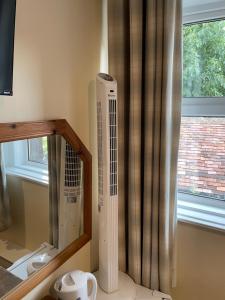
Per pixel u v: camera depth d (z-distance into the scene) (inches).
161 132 49.6
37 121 41.5
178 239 58.1
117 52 52.2
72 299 42.0
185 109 60.4
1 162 36.8
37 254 44.0
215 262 54.7
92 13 52.6
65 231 50.1
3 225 38.3
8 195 38.4
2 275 38.3
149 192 52.5
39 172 43.0
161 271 54.1
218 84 56.4
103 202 49.6
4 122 37.3
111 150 48.1
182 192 63.4
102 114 47.2
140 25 48.0
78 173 51.4
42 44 42.1
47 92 44.1
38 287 44.7
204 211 58.6
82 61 51.2
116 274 52.1
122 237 57.4
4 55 31.9
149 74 48.9
